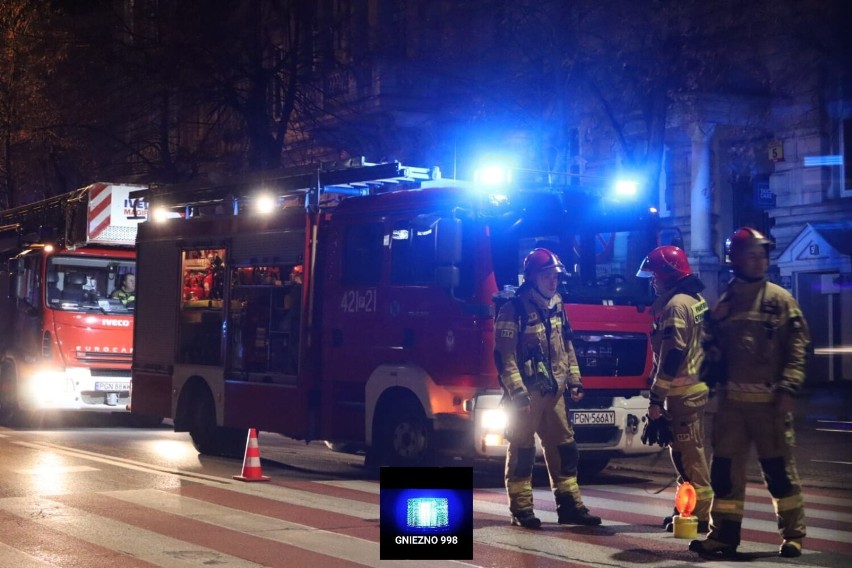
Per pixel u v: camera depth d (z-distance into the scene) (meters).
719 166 24.06
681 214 25.69
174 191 15.62
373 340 12.41
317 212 13.14
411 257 12.06
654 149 18.00
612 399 11.78
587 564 7.57
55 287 19.22
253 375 13.84
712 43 18.09
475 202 11.41
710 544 7.81
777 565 7.59
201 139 30.58
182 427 15.09
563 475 9.20
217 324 14.55
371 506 10.12
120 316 19.50
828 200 23.67
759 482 12.52
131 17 27.73
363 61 27.05
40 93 29.20
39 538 8.47
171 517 9.45
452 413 11.48
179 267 15.39
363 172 12.65
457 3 21.67
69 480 11.80
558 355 9.04
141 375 16.03
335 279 12.97
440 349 11.63
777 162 24.48
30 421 19.86
